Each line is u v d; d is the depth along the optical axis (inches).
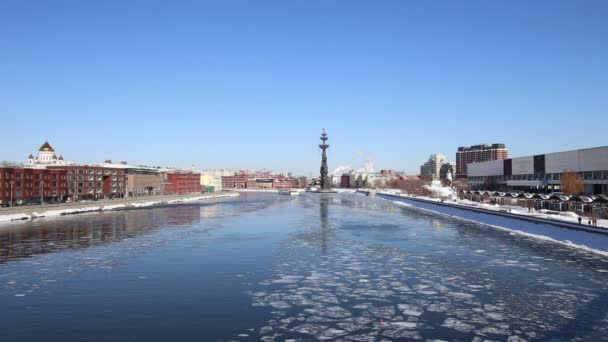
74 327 1138.0
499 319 1202.6
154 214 4889.3
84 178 6756.9
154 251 2298.2
